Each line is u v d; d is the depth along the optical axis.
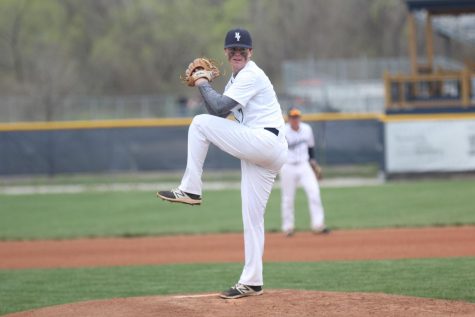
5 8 167.50
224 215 60.22
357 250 41.72
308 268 36.22
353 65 137.12
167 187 79.69
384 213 57.22
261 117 22.86
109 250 45.81
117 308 22.95
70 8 180.38
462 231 47.78
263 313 22.02
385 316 21.81
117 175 82.12
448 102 83.25
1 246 48.81
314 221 47.91
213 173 83.44
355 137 81.56
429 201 62.62
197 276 35.38
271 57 187.88
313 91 133.75
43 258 43.59
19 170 82.25
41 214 63.81
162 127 81.69
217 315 21.81
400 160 78.19
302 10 191.62
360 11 190.50
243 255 41.94
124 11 178.62
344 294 24.56
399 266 35.62
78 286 33.78
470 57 166.62
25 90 152.25
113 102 129.12
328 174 82.69
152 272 37.09
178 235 51.25
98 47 173.50
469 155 77.38
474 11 87.75
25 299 31.06
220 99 22.36
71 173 82.19
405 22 187.25
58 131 82.06
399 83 82.12
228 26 185.88
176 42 175.75
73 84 159.75
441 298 27.55
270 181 23.73
